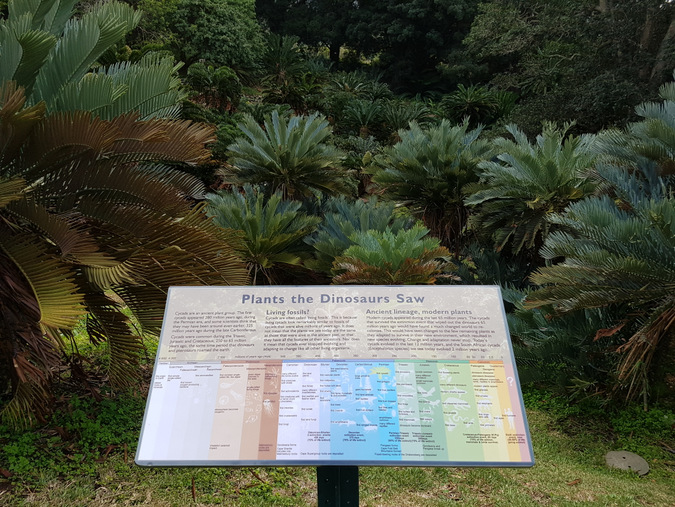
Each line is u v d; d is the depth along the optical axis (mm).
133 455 4020
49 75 4465
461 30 45188
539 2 21938
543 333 7156
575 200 8547
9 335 3758
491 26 22766
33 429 4156
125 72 4891
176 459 1972
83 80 4191
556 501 3957
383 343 2215
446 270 7934
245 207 8797
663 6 18625
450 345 2209
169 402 2084
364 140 23453
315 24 48250
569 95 19281
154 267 4219
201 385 2121
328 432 2023
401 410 2066
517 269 9484
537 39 22312
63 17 5105
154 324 4348
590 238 6215
